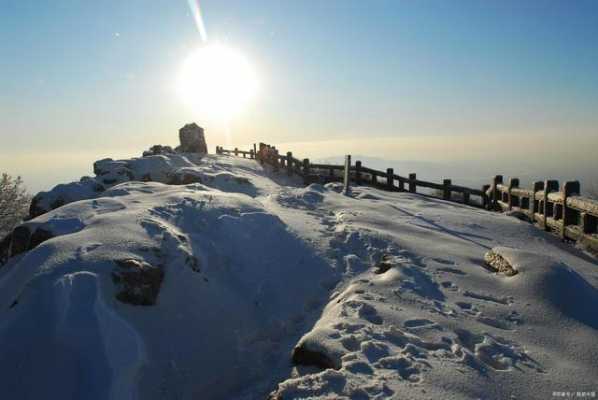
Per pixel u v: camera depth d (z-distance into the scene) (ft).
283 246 25.18
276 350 17.81
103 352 14.65
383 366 12.97
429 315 16.44
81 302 16.14
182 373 15.88
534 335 15.17
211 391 15.93
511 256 20.77
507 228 30.89
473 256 23.34
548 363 13.44
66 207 25.45
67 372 14.08
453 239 26.68
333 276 22.30
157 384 14.89
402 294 18.34
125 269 17.95
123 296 17.22
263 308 20.77
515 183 39.88
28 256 19.43
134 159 62.13
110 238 20.13
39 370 14.23
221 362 17.21
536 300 17.29
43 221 23.77
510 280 19.13
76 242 19.57
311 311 20.17
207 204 27.63
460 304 17.56
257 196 46.98
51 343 14.89
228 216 26.43
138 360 14.96
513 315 16.47
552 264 19.12
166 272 19.61
